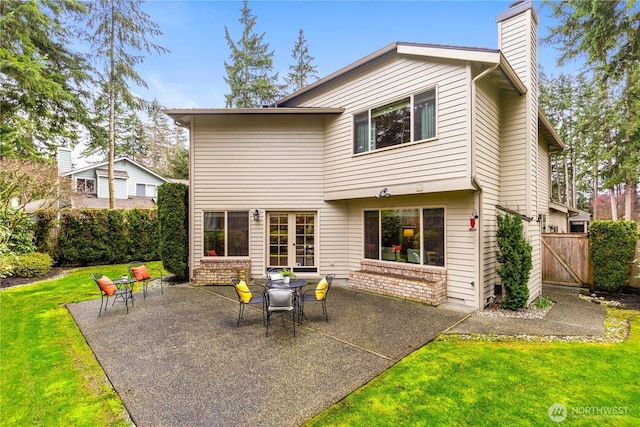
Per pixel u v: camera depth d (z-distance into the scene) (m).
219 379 3.50
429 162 6.50
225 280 8.41
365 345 4.44
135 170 20.23
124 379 3.50
